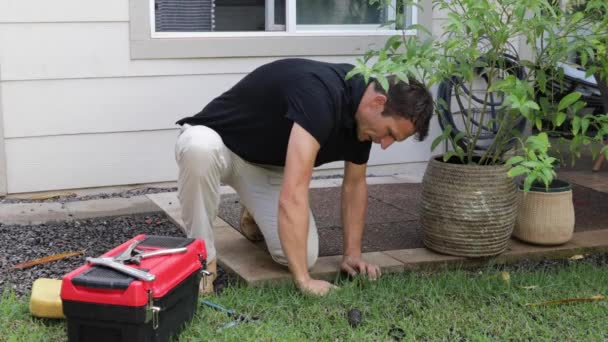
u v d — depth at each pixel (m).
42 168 4.39
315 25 4.97
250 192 2.98
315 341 2.49
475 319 2.69
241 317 2.63
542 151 2.86
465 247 3.24
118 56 4.42
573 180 5.05
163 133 4.61
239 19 4.78
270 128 2.78
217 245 3.39
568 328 2.65
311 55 4.87
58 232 3.77
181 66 4.57
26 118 4.31
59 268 3.22
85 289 2.18
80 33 4.32
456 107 5.30
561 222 3.43
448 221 3.23
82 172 4.48
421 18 5.11
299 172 2.61
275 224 2.94
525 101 2.94
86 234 3.75
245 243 3.43
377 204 4.29
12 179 4.34
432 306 2.78
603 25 3.24
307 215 2.68
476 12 3.10
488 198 3.18
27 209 4.04
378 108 2.59
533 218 3.44
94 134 4.46
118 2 4.36
